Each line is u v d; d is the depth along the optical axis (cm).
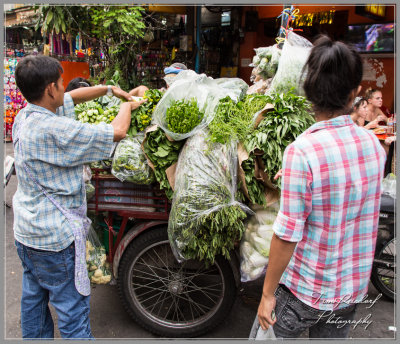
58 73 185
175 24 689
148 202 251
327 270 150
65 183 190
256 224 229
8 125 837
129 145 228
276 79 262
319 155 140
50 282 193
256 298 315
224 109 226
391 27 606
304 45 280
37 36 903
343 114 145
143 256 265
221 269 248
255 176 217
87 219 212
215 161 207
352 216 147
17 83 181
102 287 330
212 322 259
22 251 196
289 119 215
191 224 206
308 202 142
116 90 238
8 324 276
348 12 643
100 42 446
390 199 314
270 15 722
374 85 642
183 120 210
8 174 445
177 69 329
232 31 750
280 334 169
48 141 180
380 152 149
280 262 148
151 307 291
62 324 196
